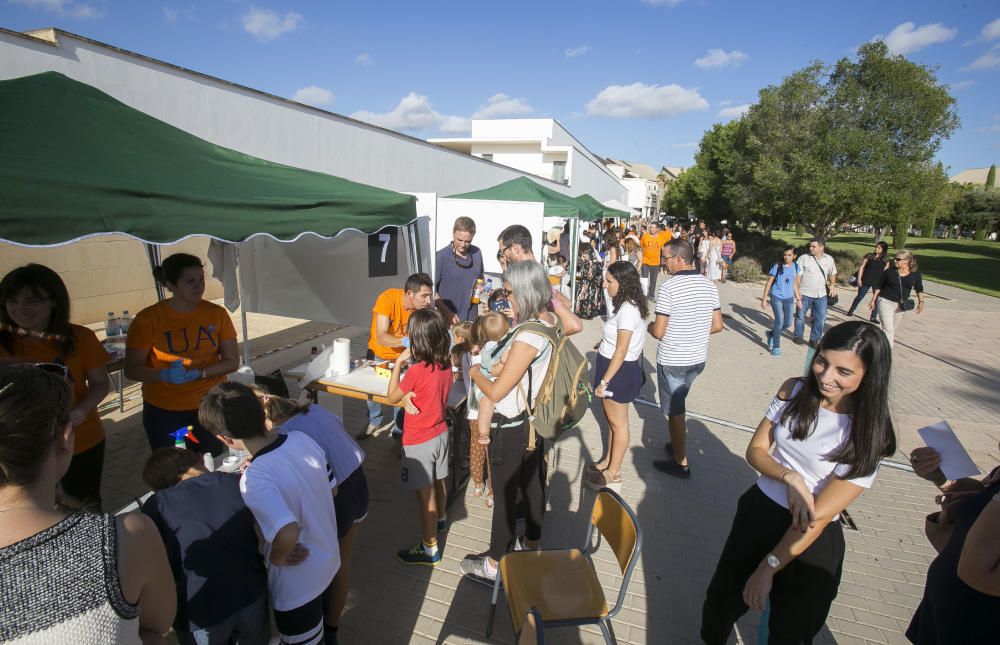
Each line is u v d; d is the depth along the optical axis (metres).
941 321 12.56
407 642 2.67
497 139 27.75
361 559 3.28
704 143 36.78
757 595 1.86
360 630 2.73
